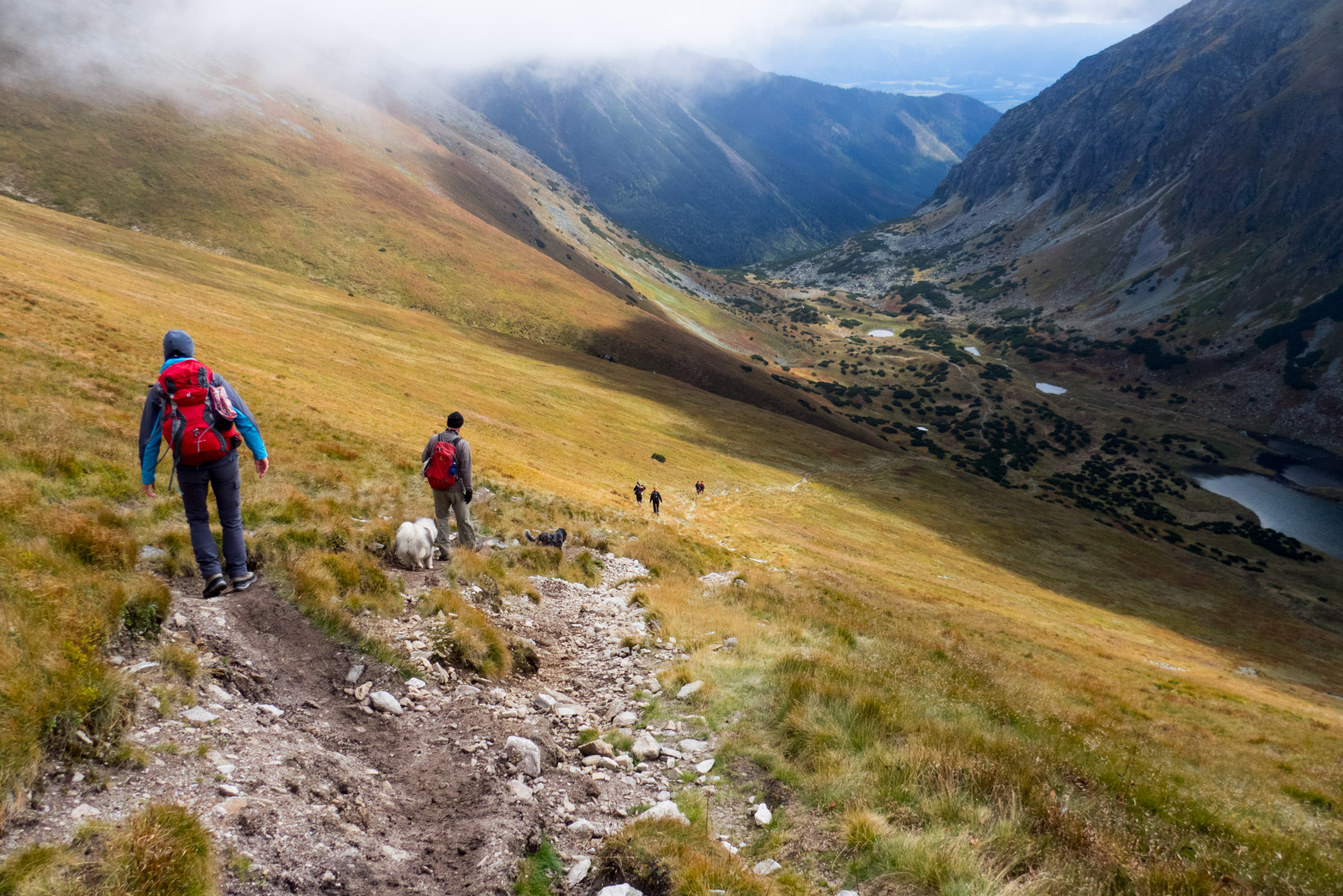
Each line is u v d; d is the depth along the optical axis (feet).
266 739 17.13
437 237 517.14
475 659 25.96
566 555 53.47
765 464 294.87
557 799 18.16
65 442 34.09
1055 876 16.28
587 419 266.16
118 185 423.23
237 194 459.32
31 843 11.49
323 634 23.57
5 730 12.50
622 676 30.04
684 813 18.48
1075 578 244.83
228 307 237.25
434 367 260.01
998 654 62.59
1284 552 464.24
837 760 20.77
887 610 78.28
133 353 90.68
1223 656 185.68
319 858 13.60
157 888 11.11
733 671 29.66
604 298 565.12
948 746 22.08
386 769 18.21
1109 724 35.55
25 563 18.44
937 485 342.85
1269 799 28.63
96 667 15.46
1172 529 498.28
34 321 83.15
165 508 29.73
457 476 37.27
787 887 15.25
